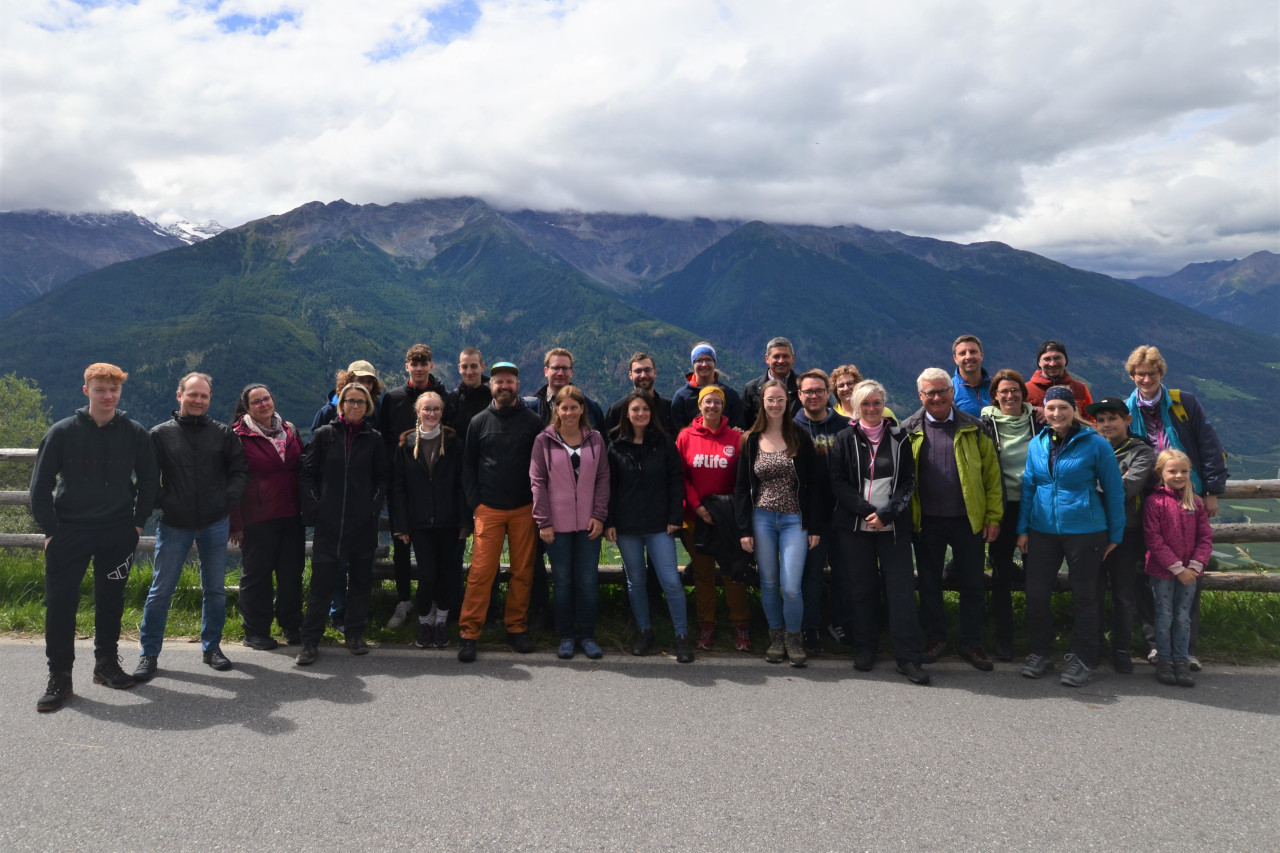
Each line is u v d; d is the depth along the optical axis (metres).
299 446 5.33
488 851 2.58
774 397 5.00
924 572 5.08
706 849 2.61
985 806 2.94
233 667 4.63
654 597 5.91
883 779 3.17
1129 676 4.64
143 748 3.40
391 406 5.72
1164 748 3.51
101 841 2.62
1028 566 4.81
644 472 5.09
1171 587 4.56
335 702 4.03
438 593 5.26
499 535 5.07
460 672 4.61
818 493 5.05
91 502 4.07
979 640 4.93
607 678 4.53
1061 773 3.24
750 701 4.14
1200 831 2.76
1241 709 4.04
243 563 5.09
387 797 2.96
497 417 5.17
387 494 5.18
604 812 2.86
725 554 4.97
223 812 2.83
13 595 5.87
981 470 4.94
